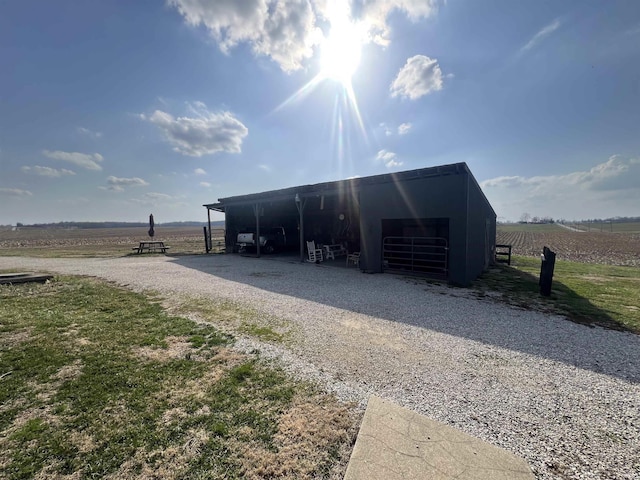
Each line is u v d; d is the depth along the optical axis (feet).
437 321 15.37
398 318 15.81
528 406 8.18
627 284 25.43
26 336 12.95
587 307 18.03
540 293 21.30
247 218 57.57
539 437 6.94
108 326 14.34
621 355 11.48
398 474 5.54
